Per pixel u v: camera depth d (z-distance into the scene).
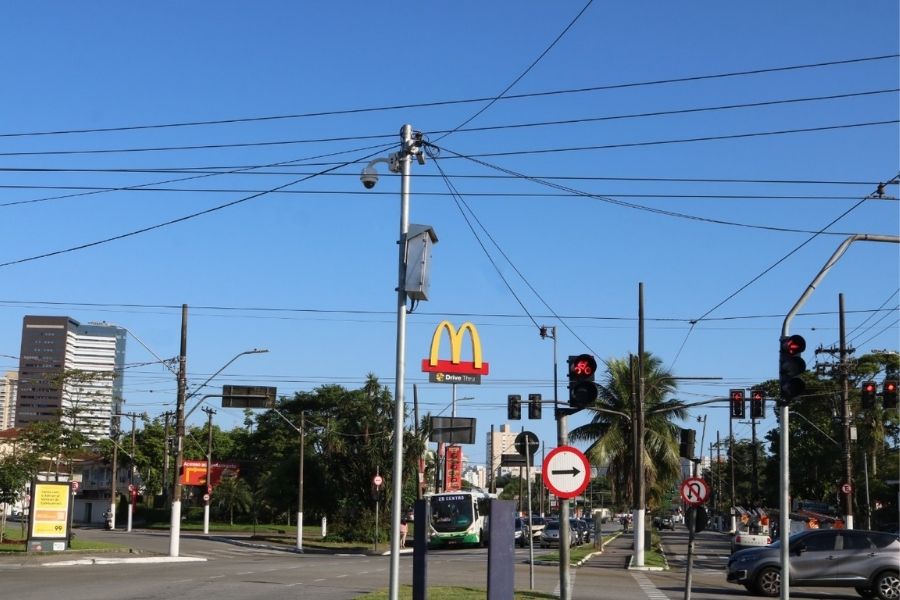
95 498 97.06
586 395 17.06
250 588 22.03
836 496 69.25
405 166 16.06
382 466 60.88
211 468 81.50
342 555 43.91
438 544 50.44
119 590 21.14
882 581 23.05
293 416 87.81
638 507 34.88
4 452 42.34
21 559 32.75
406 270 15.28
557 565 34.91
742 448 119.88
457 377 51.56
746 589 25.44
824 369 64.50
